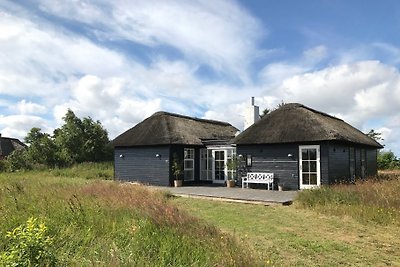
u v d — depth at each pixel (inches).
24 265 186.1
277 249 317.1
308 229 395.2
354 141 838.5
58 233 261.6
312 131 750.5
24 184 591.2
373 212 444.5
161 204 392.8
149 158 945.5
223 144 919.0
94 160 1750.7
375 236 366.3
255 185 819.4
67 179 863.7
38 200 404.8
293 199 588.4
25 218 307.9
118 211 346.6
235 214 485.7
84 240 247.9
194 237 272.4
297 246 327.9
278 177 791.1
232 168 855.1
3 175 956.6
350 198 516.4
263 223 425.4
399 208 454.9
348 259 294.4
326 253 309.1
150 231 278.2
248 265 227.8
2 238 236.8
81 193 470.9
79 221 301.9
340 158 800.3
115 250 224.7
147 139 938.7
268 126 836.6
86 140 1737.2
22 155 1469.0
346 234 373.7
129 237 260.4
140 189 559.8
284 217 463.2
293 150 776.9
